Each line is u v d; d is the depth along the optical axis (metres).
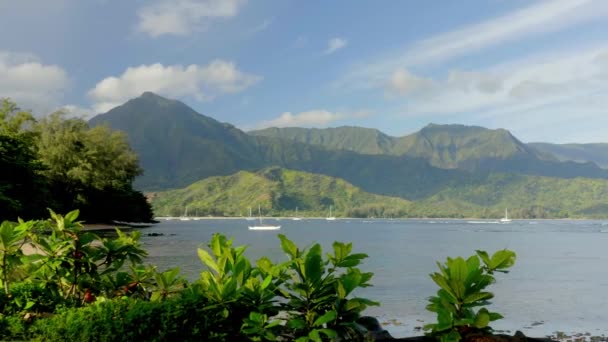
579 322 19.36
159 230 130.00
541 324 18.91
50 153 88.94
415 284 30.92
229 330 5.19
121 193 109.56
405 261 51.28
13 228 6.00
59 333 4.98
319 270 5.19
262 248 69.94
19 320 5.38
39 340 5.05
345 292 5.15
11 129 71.50
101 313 5.02
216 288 5.14
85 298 6.28
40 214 62.53
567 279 36.75
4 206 52.50
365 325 6.02
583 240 111.06
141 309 4.98
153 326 4.94
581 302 24.88
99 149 99.56
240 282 5.46
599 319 20.02
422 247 80.12
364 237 122.31
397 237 122.25
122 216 118.06
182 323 5.00
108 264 6.41
